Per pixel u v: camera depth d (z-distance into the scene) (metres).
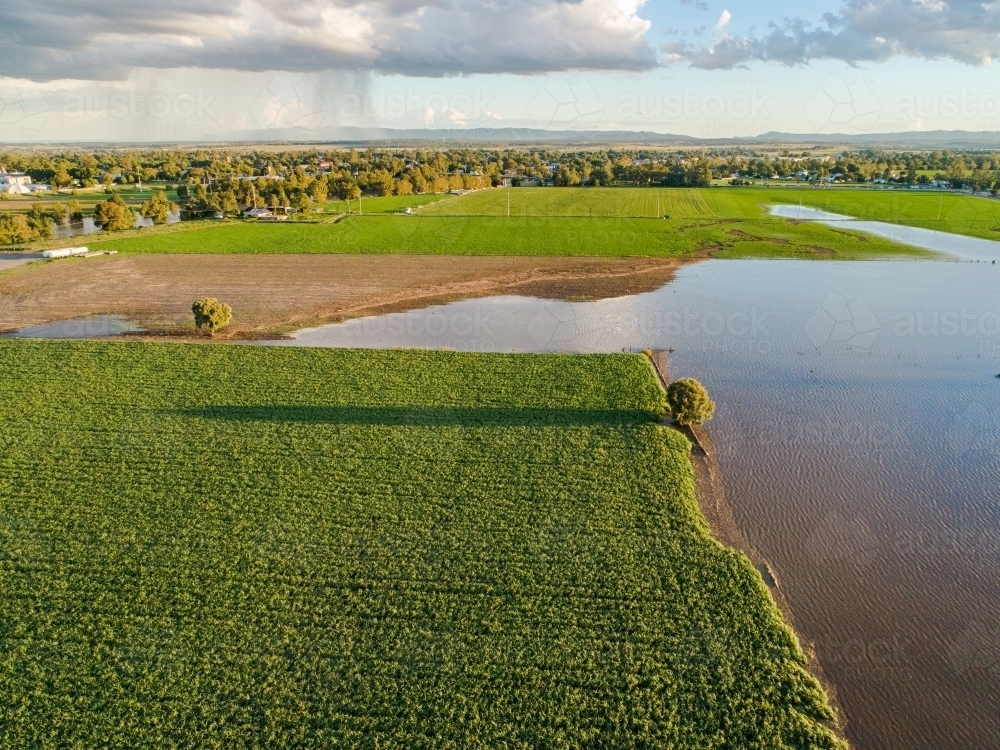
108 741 13.35
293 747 13.27
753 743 13.56
